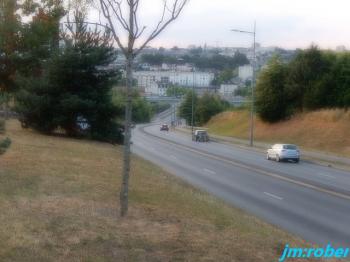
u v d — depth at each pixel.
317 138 62.09
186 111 126.94
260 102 75.88
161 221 11.83
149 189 16.48
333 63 71.12
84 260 8.99
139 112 137.00
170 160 40.50
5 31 25.83
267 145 62.94
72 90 38.47
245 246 10.59
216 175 31.08
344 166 41.62
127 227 11.04
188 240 10.49
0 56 28.23
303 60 72.56
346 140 58.22
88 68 38.00
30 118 37.84
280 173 33.59
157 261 9.27
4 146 15.18
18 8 27.05
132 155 33.50
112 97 45.00
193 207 14.30
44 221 10.84
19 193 13.14
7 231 9.95
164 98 155.25
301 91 72.44
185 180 26.95
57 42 38.06
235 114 100.81
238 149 57.56
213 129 100.69
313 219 17.67
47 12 28.03
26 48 28.00
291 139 66.12
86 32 38.38
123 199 11.84
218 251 10.02
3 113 46.34
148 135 83.38
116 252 9.53
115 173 19.11
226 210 15.73
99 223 11.11
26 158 19.70
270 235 12.31
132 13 12.03
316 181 29.73
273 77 75.19
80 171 18.17
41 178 15.59
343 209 19.92
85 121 38.66
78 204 12.62
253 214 18.05
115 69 39.16
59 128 40.28
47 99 37.22
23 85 35.59
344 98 66.56
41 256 8.98
